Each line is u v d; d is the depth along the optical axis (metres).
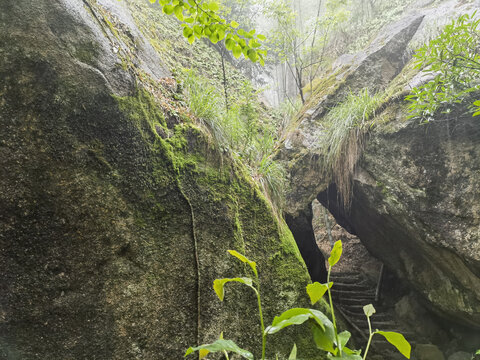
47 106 1.92
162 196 2.36
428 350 4.28
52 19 2.06
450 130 3.42
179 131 2.72
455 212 3.35
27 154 1.82
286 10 6.03
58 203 1.87
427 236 3.62
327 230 8.12
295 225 4.92
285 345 2.74
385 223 4.43
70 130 1.99
